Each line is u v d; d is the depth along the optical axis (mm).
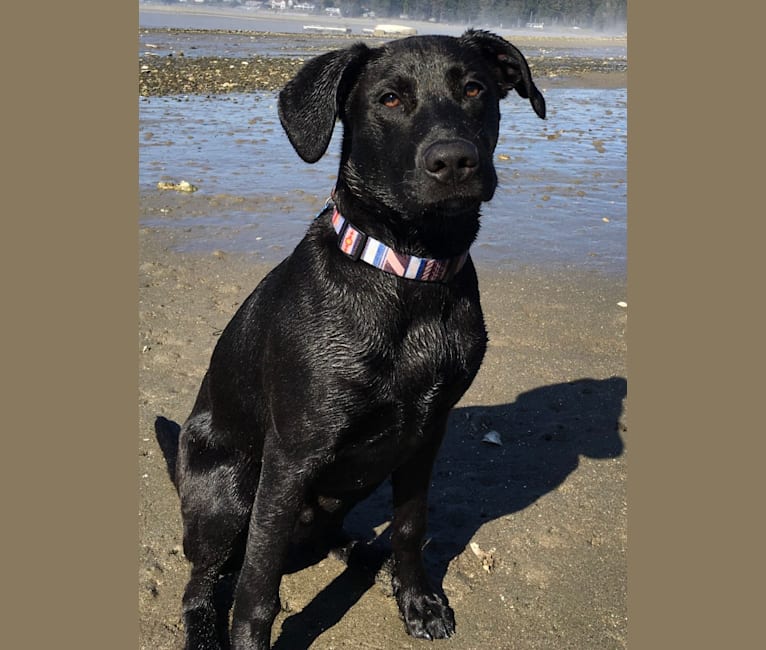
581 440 1278
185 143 3203
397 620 969
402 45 860
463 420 1328
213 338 1554
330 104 844
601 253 2057
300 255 884
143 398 1354
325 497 947
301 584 1020
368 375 827
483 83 863
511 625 957
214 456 962
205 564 948
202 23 18141
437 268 842
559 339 1577
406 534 948
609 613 970
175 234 2102
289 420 843
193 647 909
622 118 4414
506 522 1108
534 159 3164
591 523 1107
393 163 821
